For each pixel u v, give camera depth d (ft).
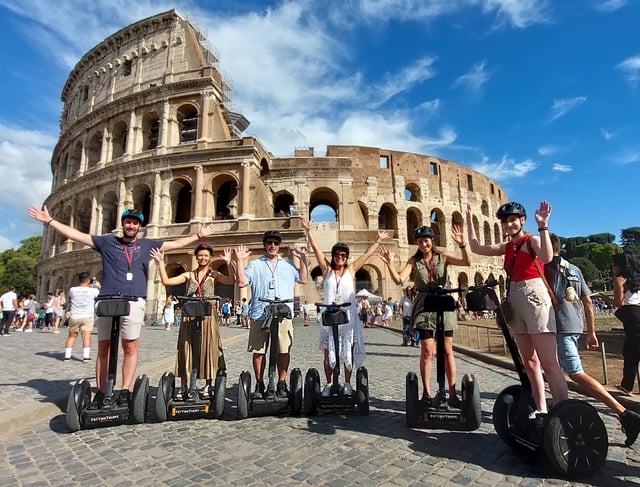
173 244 22.35
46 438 17.70
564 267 18.89
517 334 16.19
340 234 123.03
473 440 16.92
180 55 134.62
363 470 13.98
